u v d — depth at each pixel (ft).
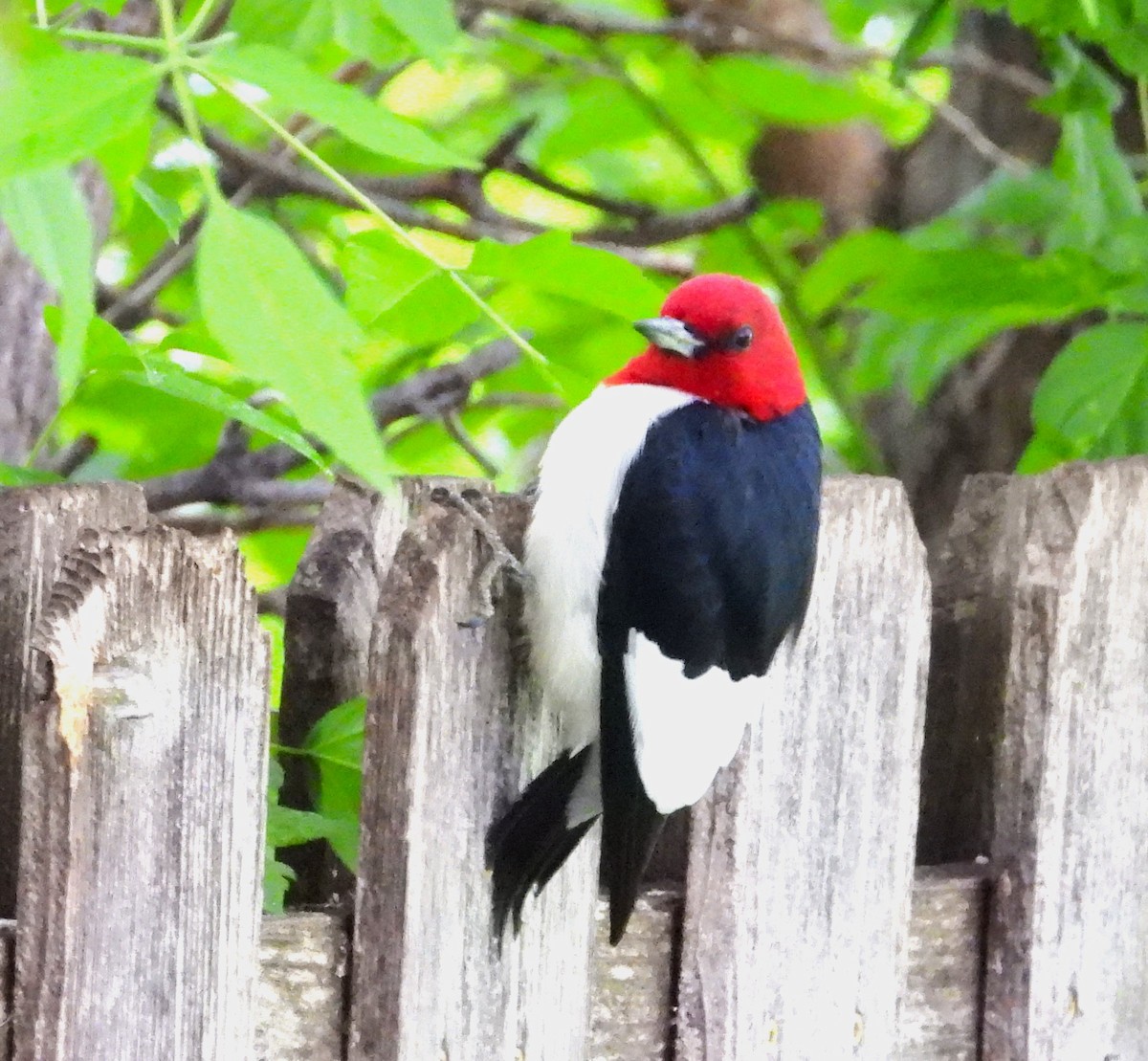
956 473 33.86
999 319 25.91
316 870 19.31
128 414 30.17
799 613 19.40
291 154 35.45
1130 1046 21.91
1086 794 21.09
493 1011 17.49
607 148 39.58
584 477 20.62
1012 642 20.83
